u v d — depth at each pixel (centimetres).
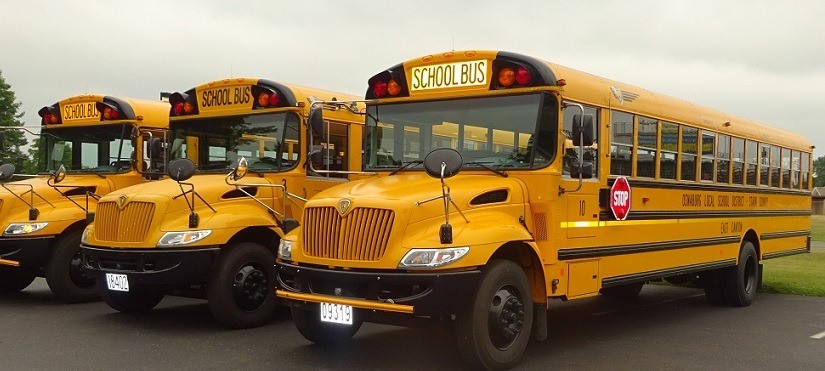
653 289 1273
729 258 1016
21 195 968
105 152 1038
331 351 691
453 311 570
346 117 940
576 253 686
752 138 1108
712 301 1069
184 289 838
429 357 667
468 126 687
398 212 577
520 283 624
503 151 668
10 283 1070
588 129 641
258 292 815
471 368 607
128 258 786
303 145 870
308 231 618
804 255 1880
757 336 816
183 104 942
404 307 552
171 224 784
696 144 942
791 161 1274
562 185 662
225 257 790
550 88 651
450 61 698
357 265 582
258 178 855
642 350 729
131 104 1031
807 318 949
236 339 745
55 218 951
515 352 618
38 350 684
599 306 1052
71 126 1073
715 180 991
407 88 724
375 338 755
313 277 601
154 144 948
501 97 673
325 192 652
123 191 834
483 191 620
